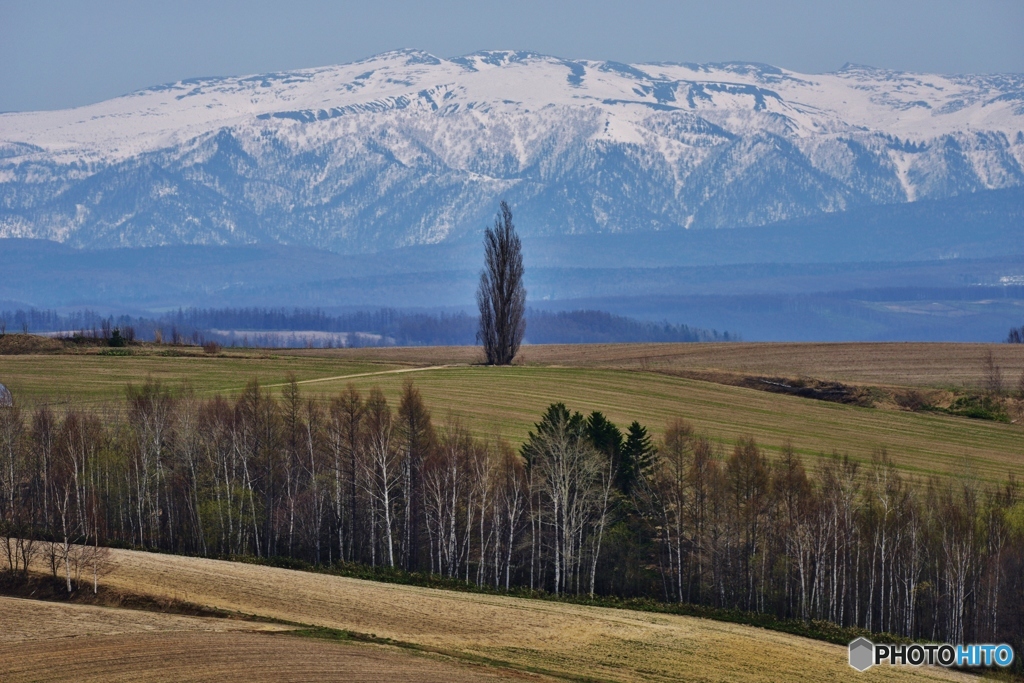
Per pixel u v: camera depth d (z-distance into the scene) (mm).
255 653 183625
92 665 174625
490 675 178125
